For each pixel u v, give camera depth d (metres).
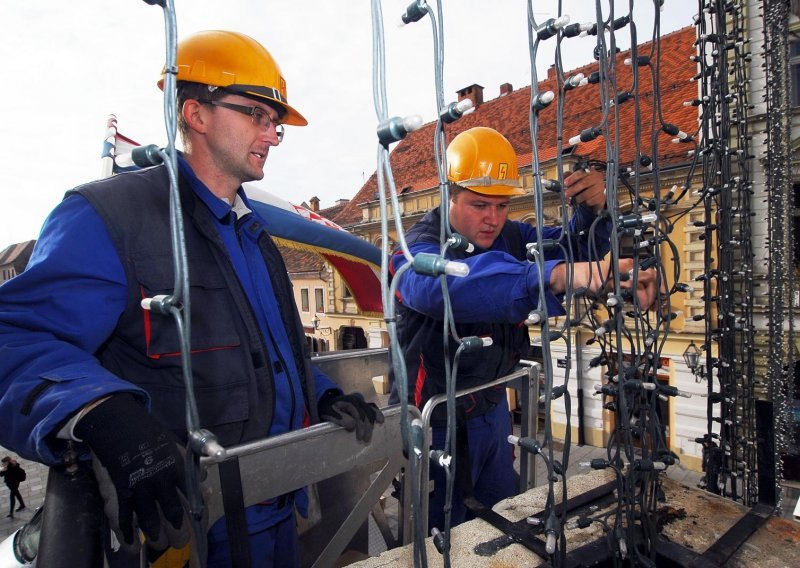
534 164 0.66
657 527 1.12
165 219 1.08
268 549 1.27
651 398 0.93
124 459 0.76
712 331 1.73
